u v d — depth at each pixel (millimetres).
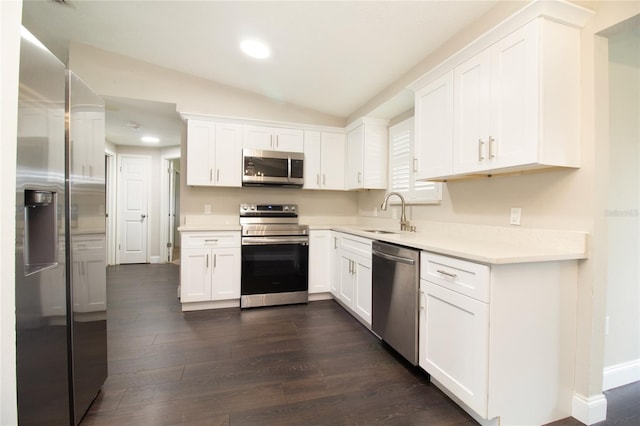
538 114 1401
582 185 1482
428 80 2145
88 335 1507
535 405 1453
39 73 1074
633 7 1317
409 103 2896
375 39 2182
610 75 1645
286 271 3273
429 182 2621
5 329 639
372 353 2182
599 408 1496
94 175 1569
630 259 1771
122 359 2057
